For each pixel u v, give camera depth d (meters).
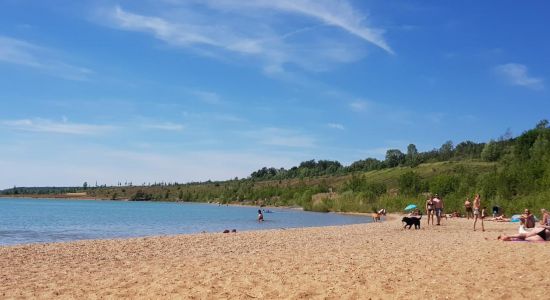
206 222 60.47
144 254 19.06
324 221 64.19
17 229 43.72
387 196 92.75
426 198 74.25
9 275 13.73
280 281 11.97
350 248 20.12
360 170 195.25
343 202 100.88
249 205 161.62
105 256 18.42
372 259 16.00
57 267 15.42
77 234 38.34
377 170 179.00
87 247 21.66
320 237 27.14
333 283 11.56
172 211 106.06
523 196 54.47
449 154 170.25
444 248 19.03
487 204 55.69
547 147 76.56
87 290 11.27
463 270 13.09
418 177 94.19
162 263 16.06
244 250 20.33
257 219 69.06
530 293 10.04
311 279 12.17
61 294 10.87
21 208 110.50
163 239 25.94
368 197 97.25
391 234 28.75
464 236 25.92
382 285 11.18
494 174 60.97
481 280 11.53
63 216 73.12
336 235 28.64
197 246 22.16
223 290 10.97
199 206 154.25
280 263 15.42
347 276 12.54
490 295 9.93
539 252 16.80
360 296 10.13
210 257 17.72
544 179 52.97
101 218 68.50
